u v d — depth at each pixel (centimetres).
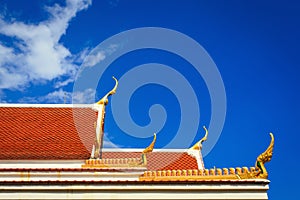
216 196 1579
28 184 1542
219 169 1619
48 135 2167
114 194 1561
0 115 2298
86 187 1556
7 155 1977
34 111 2353
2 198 1526
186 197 1574
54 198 1541
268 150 1625
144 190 1571
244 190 1589
